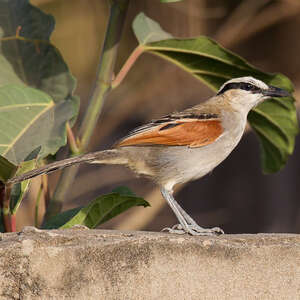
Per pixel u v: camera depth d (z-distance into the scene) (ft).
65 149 58.59
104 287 24.38
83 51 71.26
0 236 25.29
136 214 64.69
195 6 66.74
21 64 34.42
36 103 30.07
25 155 28.60
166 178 35.19
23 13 34.73
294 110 37.19
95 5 70.33
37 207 32.76
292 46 79.87
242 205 76.38
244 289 25.20
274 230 74.18
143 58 73.05
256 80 37.42
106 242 24.47
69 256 24.22
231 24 73.67
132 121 77.05
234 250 25.17
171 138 34.86
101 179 70.59
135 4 69.15
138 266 24.62
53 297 24.11
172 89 73.00
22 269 24.04
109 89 32.37
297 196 73.82
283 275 25.44
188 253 24.90
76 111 32.78
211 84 36.73
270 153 39.68
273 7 75.61
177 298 24.79
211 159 36.06
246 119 38.45
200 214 76.89
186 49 33.60
